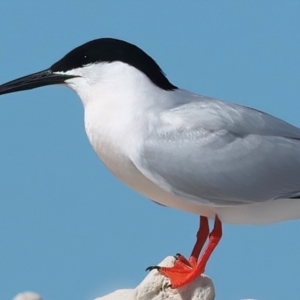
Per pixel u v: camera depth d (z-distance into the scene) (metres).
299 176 11.54
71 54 11.69
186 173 11.04
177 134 11.11
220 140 11.25
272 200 11.38
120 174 11.48
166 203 11.67
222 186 11.16
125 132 11.02
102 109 11.27
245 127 11.49
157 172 10.98
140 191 11.63
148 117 11.11
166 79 11.73
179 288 10.43
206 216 11.59
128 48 11.40
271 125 11.73
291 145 11.67
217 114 11.43
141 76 11.32
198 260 11.10
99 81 11.38
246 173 11.26
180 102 11.51
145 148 10.95
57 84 11.95
